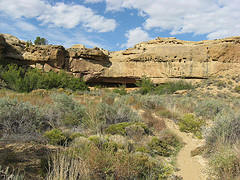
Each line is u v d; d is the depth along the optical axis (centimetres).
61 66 4359
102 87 4944
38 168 385
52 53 4194
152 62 4838
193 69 4547
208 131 809
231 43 4319
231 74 4194
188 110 1519
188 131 1011
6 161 379
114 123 923
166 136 818
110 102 1434
